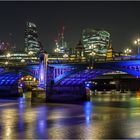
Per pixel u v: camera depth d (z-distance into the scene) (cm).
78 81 16575
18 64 17712
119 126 7862
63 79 15888
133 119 8994
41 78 15688
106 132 7169
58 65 15825
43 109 11956
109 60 14725
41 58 15875
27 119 9225
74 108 12281
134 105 13512
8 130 7469
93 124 8206
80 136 6788
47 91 15450
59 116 9881
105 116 9756
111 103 14575
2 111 11294
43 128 7694
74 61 15962
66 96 16050
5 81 19188
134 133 7025
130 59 14125
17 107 12738
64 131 7312
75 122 8581
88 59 15700
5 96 19675
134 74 14100
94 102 15275
